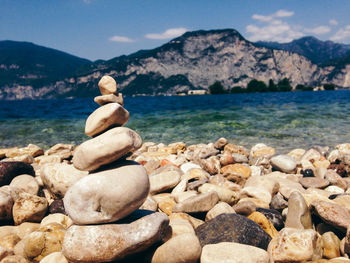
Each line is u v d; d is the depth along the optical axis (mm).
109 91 550
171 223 585
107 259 477
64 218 648
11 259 501
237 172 950
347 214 584
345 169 1054
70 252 477
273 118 2826
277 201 731
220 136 2012
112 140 500
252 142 1760
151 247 516
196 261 477
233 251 484
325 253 537
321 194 744
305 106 4375
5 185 784
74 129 2543
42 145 1886
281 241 521
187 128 2430
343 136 1856
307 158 1248
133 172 508
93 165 506
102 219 488
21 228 625
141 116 3496
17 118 3605
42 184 818
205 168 1062
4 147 1823
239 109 4176
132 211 504
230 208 657
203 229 585
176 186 837
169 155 1327
